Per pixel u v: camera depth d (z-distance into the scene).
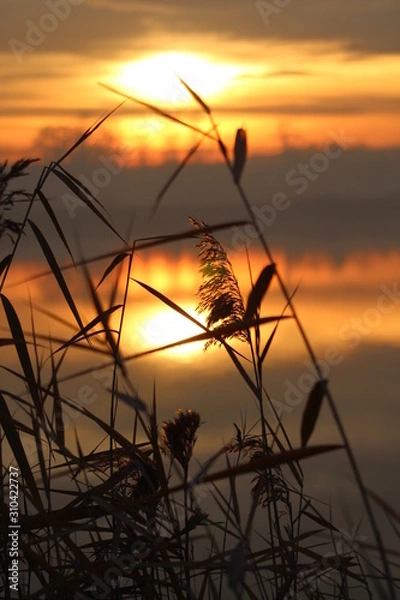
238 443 5.05
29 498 4.52
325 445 3.18
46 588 4.30
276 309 37.41
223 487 13.10
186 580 4.29
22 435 5.30
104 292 36.94
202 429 16.09
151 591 4.47
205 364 26.34
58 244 91.12
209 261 5.41
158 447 4.52
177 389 21.95
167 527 4.46
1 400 4.59
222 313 5.28
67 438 12.91
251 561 4.68
